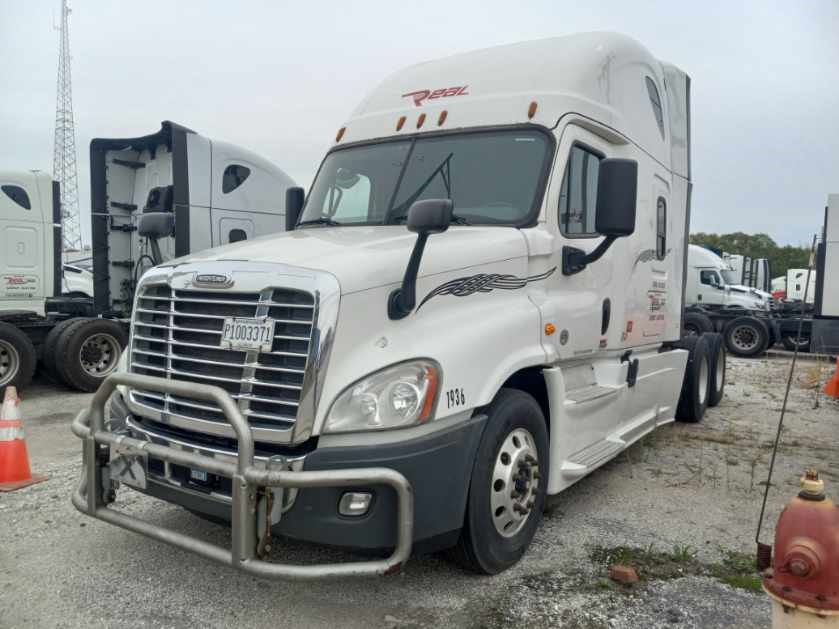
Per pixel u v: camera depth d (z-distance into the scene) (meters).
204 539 4.56
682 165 7.75
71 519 4.95
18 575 4.09
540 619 3.62
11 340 9.72
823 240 15.94
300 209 5.97
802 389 11.84
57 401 9.68
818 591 2.57
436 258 3.86
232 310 3.62
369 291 3.53
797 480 6.14
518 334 4.16
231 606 3.75
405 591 3.91
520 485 4.18
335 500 3.33
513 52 5.52
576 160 5.11
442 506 3.52
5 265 11.10
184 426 3.71
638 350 6.71
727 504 5.45
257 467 3.28
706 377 9.06
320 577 3.15
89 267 20.23
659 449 7.22
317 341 3.33
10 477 5.71
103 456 3.93
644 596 3.88
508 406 4.06
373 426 3.34
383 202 5.15
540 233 4.57
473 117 5.16
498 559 4.04
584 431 5.16
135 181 12.61
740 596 3.89
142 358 4.05
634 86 6.16
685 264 8.06
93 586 3.96
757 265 24.92
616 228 4.41
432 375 3.51
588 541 4.66
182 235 11.70
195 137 11.88
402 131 5.42
